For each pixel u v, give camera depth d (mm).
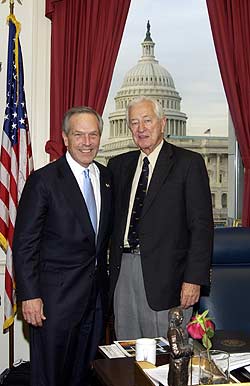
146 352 1798
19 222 2377
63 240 2373
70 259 2389
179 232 2426
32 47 3393
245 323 2492
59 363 2406
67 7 3369
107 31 3387
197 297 2381
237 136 3523
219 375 1588
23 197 2408
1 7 3332
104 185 2525
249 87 3471
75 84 3375
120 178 2604
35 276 2348
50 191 2357
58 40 3361
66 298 2375
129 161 2631
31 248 2348
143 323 2463
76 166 2447
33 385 2416
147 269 2402
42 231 2387
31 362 2434
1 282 3359
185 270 2406
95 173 2533
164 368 1703
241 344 1979
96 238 2445
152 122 2451
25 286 2326
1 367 3385
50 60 3422
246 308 2518
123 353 1964
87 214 2396
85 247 2398
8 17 3186
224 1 3486
